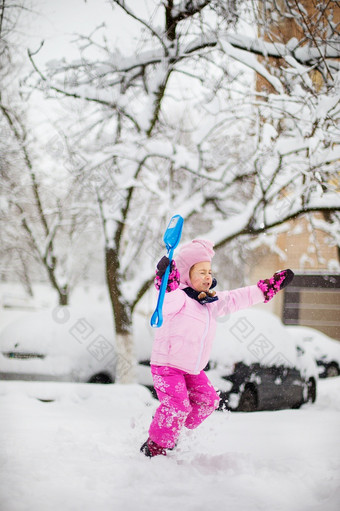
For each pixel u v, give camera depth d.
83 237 17.41
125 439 4.77
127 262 11.35
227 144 11.88
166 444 4.01
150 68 11.23
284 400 8.87
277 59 11.03
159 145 11.12
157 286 4.17
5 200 14.09
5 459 3.84
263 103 9.92
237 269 19.00
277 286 4.46
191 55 10.52
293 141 10.02
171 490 3.17
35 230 15.32
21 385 8.55
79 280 19.92
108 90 11.33
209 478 3.50
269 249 17.52
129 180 11.17
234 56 10.09
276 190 10.36
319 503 3.07
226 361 8.47
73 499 2.96
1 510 2.78
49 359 9.30
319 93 9.77
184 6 10.52
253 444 4.91
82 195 12.52
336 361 15.03
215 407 4.43
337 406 9.26
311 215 11.62
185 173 12.12
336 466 3.93
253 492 3.21
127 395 8.40
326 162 9.62
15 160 13.31
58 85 11.07
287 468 3.83
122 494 3.09
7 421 5.90
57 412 6.96
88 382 9.41
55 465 3.66
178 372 4.18
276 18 10.44
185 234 13.89
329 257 19.47
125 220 11.35
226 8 10.22
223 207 11.87
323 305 20.61
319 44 10.48
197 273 4.36
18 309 23.75
